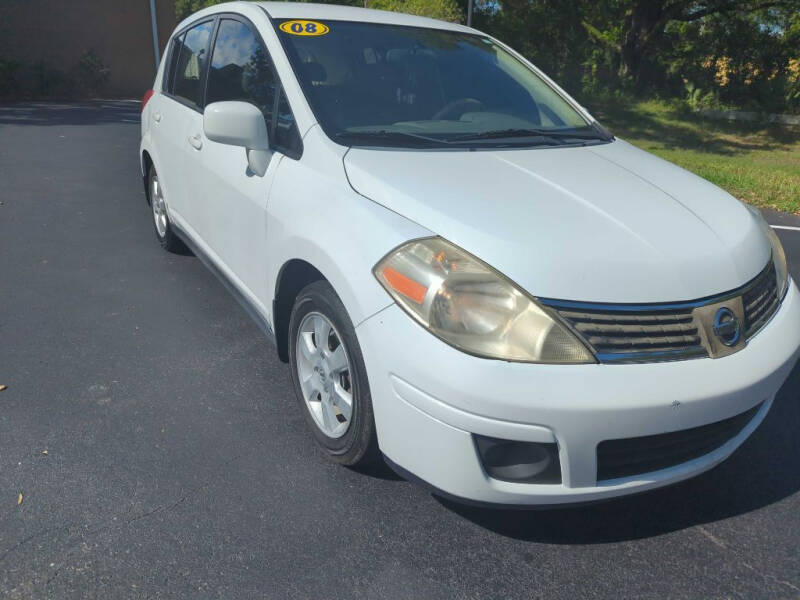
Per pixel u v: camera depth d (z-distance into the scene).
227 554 2.27
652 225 2.39
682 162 13.06
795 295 2.70
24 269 4.81
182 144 4.21
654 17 25.05
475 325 2.04
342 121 2.96
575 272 2.12
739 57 25.75
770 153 15.99
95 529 2.35
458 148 2.91
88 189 7.33
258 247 3.12
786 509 2.64
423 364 2.08
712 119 22.34
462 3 22.47
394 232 2.29
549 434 2.03
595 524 2.52
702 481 2.80
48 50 21.77
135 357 3.62
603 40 26.89
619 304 2.11
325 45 3.33
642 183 2.78
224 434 2.97
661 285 2.17
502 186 2.53
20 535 2.30
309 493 2.61
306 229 2.61
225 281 3.76
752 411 2.42
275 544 2.33
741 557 2.38
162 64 5.09
